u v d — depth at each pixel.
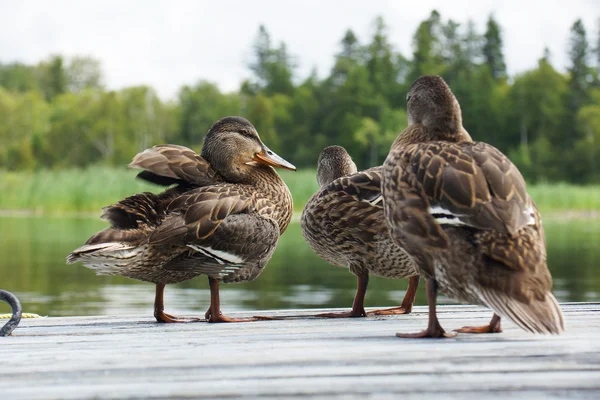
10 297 5.10
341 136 101.69
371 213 5.76
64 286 13.48
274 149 104.00
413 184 4.25
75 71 158.88
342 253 6.00
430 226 4.11
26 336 5.00
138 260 5.48
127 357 4.09
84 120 105.31
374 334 4.83
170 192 5.91
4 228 27.22
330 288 13.13
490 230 3.94
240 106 115.62
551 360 3.90
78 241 21.98
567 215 43.25
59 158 104.69
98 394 3.31
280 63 124.56
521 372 3.64
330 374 3.61
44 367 3.85
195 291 13.02
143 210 5.54
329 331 5.00
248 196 5.96
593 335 4.72
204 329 5.25
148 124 109.50
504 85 112.44
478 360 3.91
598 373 3.62
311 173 45.81
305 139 105.44
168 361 3.96
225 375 3.62
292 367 3.77
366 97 103.19
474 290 3.95
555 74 100.25
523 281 3.84
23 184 42.25
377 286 13.48
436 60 109.19
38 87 157.50
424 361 3.88
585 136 95.81
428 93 4.97
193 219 5.58
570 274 14.46
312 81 114.56
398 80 111.19
